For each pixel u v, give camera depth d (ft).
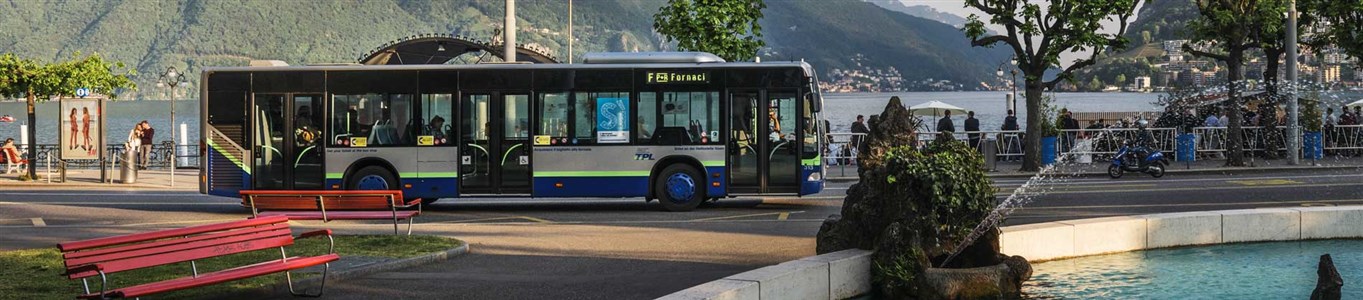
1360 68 130.31
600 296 39.55
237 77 75.51
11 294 37.68
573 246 53.83
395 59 121.60
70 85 112.57
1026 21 109.29
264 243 38.34
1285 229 53.52
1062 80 113.09
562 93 74.59
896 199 41.29
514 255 50.47
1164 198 79.87
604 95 74.49
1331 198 78.59
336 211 56.59
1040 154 112.78
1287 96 118.62
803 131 74.33
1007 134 126.82
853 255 40.52
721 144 74.18
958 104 583.99
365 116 75.10
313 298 38.96
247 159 75.41
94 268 32.76
